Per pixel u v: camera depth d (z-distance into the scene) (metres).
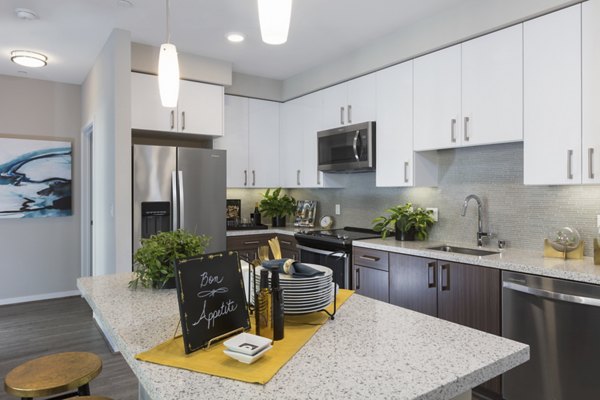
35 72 4.30
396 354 1.07
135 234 3.36
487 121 2.72
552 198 2.68
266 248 1.56
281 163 4.76
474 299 2.49
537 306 2.18
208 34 3.36
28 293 4.55
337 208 4.46
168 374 0.96
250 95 4.51
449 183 3.33
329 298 1.38
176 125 3.80
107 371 2.81
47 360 1.64
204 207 3.74
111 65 3.29
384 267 3.12
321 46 3.64
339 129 3.86
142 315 1.41
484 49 2.73
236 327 1.21
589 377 1.99
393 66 3.39
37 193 4.52
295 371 0.98
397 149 3.36
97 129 3.87
